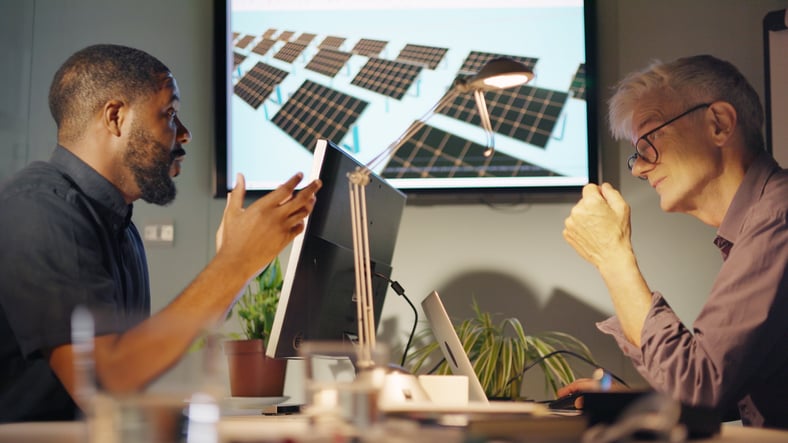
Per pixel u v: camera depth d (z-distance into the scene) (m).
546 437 1.09
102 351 1.43
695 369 2.08
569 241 2.42
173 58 3.02
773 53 2.87
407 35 2.99
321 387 1.17
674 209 2.70
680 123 2.67
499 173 2.89
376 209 2.00
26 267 1.62
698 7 2.94
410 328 2.87
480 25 2.96
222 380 2.54
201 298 1.70
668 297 2.85
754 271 2.13
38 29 3.03
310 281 1.75
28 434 1.24
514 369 2.54
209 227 2.96
